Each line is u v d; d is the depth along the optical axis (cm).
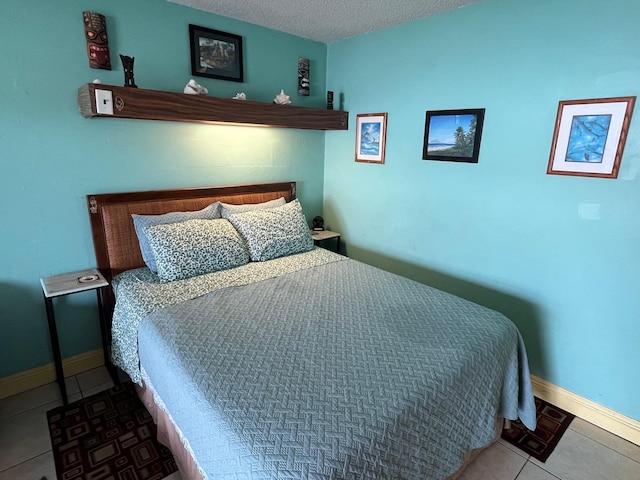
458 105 240
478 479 166
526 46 204
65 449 176
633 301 183
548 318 216
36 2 191
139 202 242
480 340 158
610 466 175
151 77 235
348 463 103
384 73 282
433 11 238
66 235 222
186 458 141
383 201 303
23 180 203
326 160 348
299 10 243
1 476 161
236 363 140
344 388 127
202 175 272
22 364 219
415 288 214
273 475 97
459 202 250
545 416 209
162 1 230
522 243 222
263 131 298
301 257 267
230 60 267
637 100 170
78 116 213
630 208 178
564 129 195
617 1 170
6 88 190
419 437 125
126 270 238
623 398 193
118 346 207
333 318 176
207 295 199
